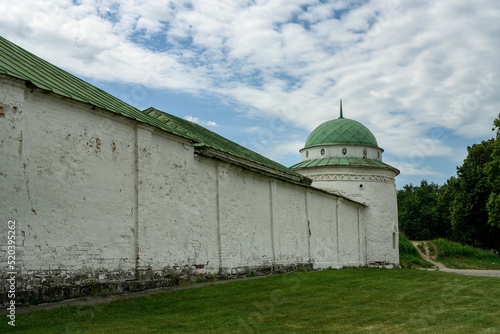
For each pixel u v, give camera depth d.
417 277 22.58
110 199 12.90
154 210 14.48
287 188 23.78
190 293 13.32
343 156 35.09
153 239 14.30
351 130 35.75
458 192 49.72
